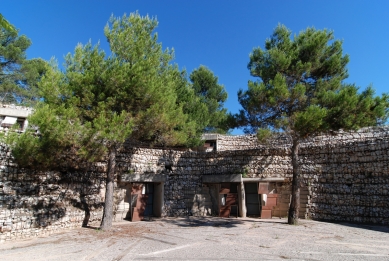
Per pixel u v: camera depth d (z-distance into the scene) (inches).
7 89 837.8
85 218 444.1
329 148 537.6
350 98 380.2
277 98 422.3
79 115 371.9
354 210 471.2
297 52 458.0
